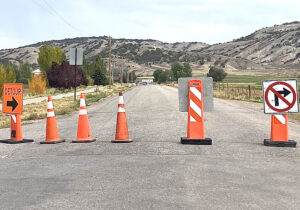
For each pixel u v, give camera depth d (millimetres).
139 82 199000
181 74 159250
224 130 11570
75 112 20438
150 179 5680
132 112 18734
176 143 9117
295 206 4445
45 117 17875
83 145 9102
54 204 4590
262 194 4922
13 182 5699
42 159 7461
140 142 9336
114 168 6461
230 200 4656
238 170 6266
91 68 117625
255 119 14984
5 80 51875
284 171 6223
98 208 4398
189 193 4949
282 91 8945
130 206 4441
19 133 10016
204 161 6977
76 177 5898
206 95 9477
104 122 14594
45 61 81125
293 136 10664
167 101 27453
